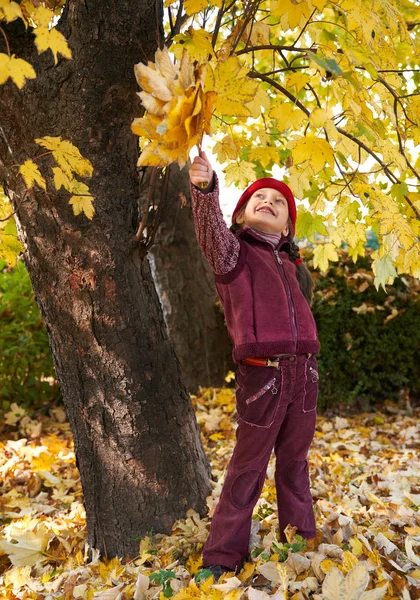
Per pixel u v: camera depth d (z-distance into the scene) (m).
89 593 2.04
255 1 2.23
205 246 2.00
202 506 2.55
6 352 4.87
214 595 1.80
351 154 2.19
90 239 2.31
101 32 2.09
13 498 3.28
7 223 2.69
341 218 2.61
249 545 2.29
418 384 5.22
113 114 2.24
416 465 3.54
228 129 3.06
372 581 1.93
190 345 5.21
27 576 2.26
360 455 3.87
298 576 2.01
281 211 2.22
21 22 2.11
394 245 2.00
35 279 2.40
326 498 2.94
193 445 2.58
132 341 2.40
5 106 2.18
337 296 5.02
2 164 2.30
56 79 2.16
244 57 2.76
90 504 2.46
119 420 2.39
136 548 2.40
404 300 5.07
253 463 2.12
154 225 2.46
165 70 1.52
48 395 5.19
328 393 5.07
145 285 2.49
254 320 2.05
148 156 1.55
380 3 2.05
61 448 4.00
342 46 2.39
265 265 2.12
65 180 1.94
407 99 2.31
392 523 2.51
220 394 4.89
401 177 2.33
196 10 2.08
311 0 1.87
